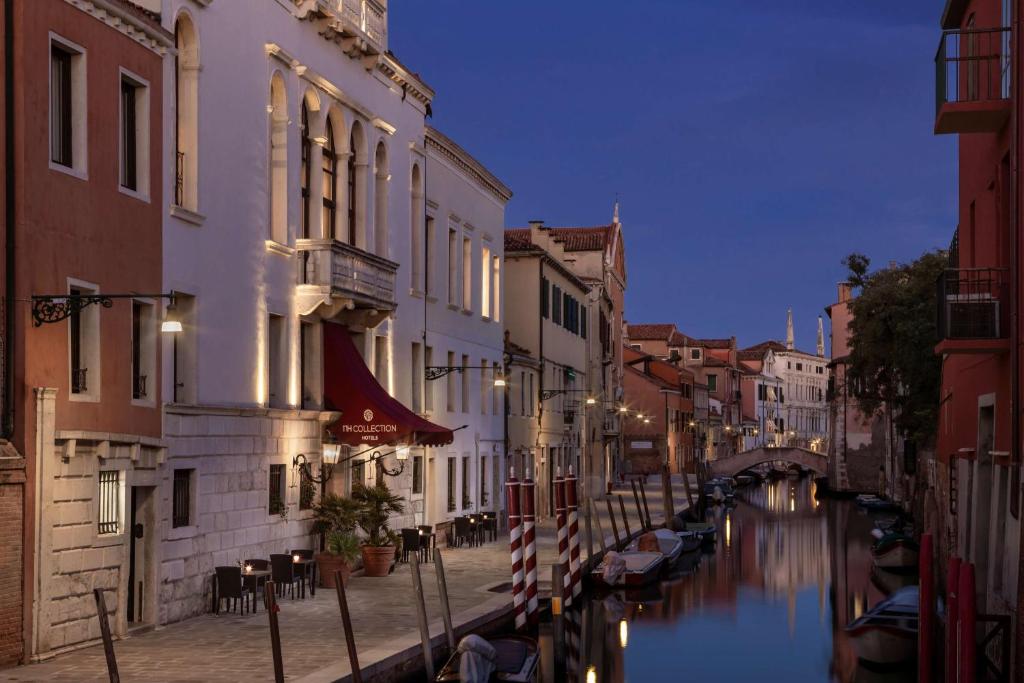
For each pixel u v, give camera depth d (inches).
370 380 1022.4
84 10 659.4
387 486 1095.6
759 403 5634.8
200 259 797.2
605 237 2709.2
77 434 635.5
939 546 1184.8
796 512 2807.6
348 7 1050.7
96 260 669.3
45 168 625.0
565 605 1083.9
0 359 593.0
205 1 798.5
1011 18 692.1
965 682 568.7
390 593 917.8
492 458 1557.6
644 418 3253.0
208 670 604.7
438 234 1333.7
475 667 680.4
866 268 1813.5
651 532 1583.4
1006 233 738.2
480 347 1503.4
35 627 609.6
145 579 724.7
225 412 821.2
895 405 1873.8
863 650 866.1
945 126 729.6
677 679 881.5
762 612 1205.7
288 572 824.3
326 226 1037.2
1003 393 724.7
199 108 797.2
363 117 1095.0
